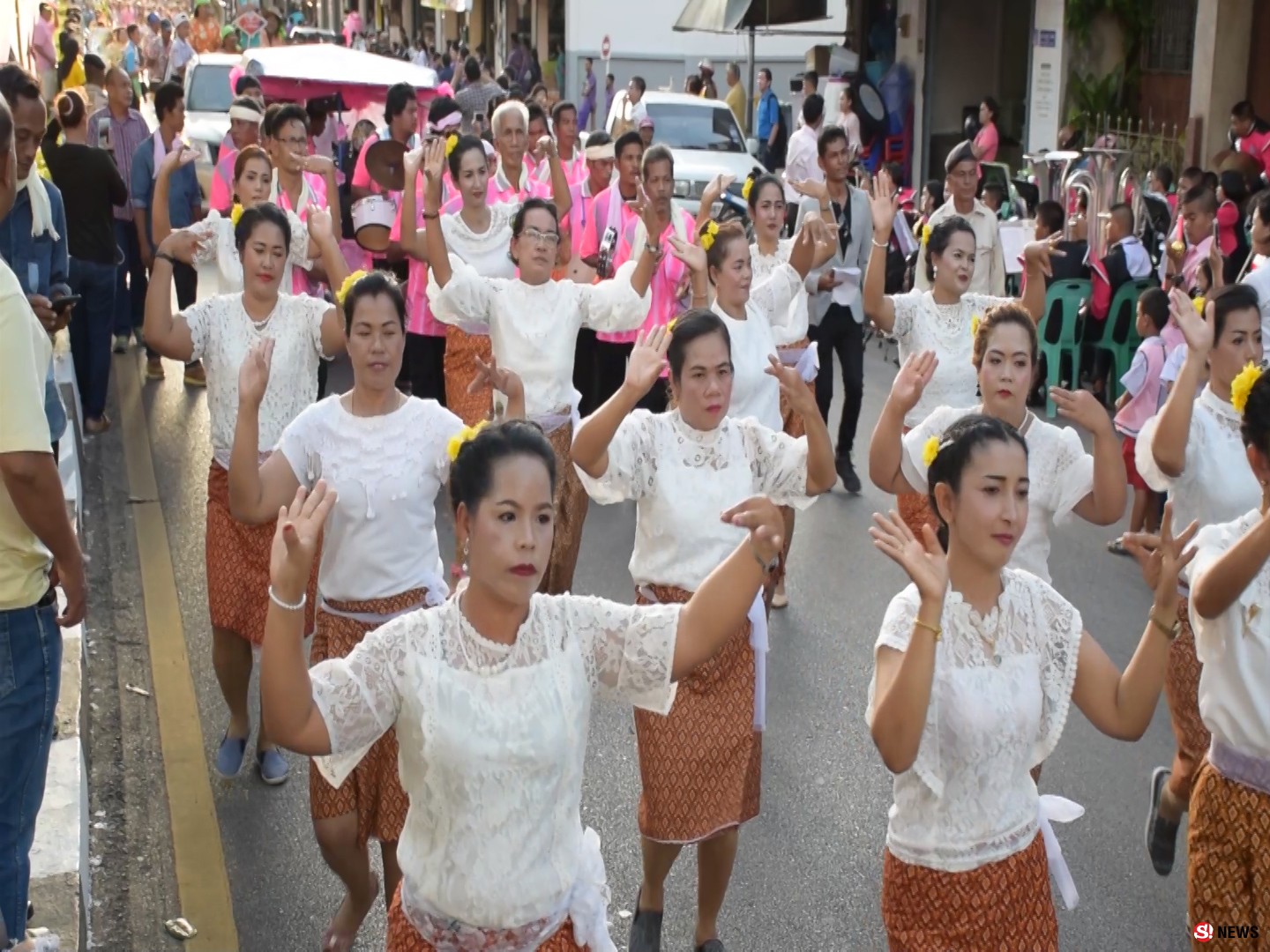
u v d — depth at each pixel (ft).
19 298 12.21
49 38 69.56
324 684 9.98
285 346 19.76
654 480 15.60
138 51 117.80
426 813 10.24
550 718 10.13
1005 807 11.65
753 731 15.46
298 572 9.70
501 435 10.12
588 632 10.46
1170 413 15.78
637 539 16.08
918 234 43.01
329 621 15.81
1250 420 12.78
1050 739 11.77
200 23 105.81
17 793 12.75
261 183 26.08
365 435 15.60
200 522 29.27
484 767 10.00
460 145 27.53
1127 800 19.17
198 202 41.29
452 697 10.04
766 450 15.98
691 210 58.08
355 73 47.83
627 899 16.85
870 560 28.22
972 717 11.37
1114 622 25.13
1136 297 39.42
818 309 31.48
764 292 25.41
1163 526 11.47
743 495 15.71
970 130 62.59
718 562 15.56
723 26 76.64
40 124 18.08
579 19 104.73
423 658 10.14
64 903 14.29
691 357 15.48
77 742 17.35
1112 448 15.76
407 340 31.55
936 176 72.74
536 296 23.06
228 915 16.30
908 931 11.89
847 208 32.14
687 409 15.65
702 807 14.96
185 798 18.84
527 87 106.93
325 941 15.35
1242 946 13.09
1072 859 17.67
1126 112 59.77
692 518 15.51
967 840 11.57
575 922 10.54
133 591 25.75
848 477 32.58
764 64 100.58
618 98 67.36
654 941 15.44
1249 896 13.06
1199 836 13.30
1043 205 40.55
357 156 40.81
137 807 18.62
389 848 15.14
